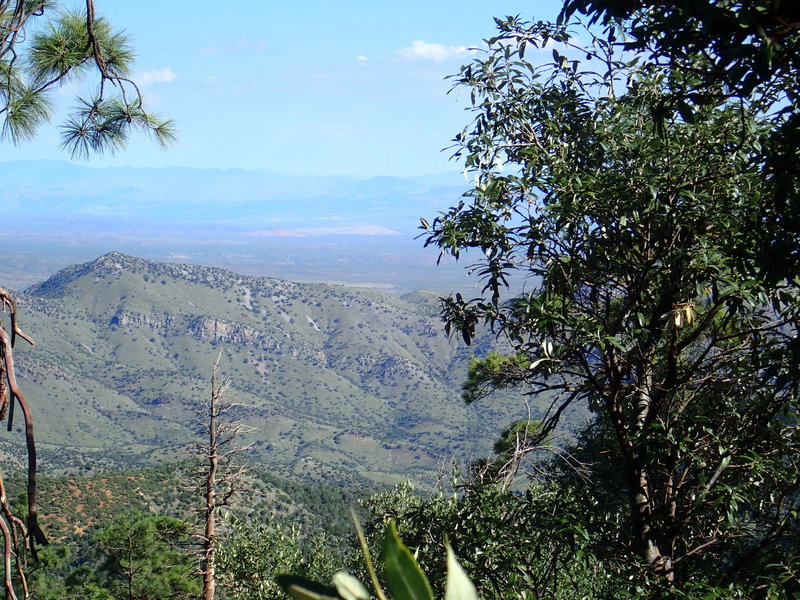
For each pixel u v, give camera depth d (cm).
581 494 682
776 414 702
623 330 730
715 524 712
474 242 702
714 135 647
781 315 589
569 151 761
